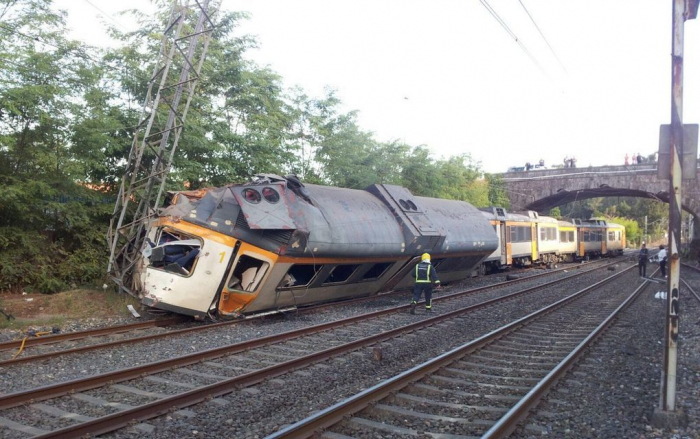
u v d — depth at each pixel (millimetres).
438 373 7488
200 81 17828
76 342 9398
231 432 5254
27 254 14391
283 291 12102
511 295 16719
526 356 8703
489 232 20984
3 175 13578
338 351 8516
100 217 16109
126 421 5305
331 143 24406
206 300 10867
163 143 12812
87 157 14938
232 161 17922
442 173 36656
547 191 44875
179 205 11219
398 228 15258
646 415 5785
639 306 15234
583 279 24984
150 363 7219
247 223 10922
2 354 8398
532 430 5312
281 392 6508
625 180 41531
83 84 14945
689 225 66688
